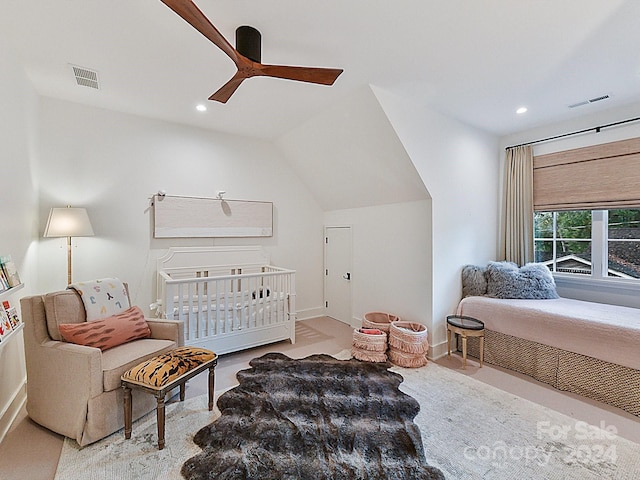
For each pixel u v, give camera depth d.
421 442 1.88
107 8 1.79
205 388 2.54
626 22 1.86
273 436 1.91
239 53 1.85
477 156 3.72
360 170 3.64
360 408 2.23
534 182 3.72
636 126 2.96
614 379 2.33
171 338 2.43
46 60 2.35
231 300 3.27
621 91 2.76
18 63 2.31
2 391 2.00
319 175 4.26
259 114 3.36
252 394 2.42
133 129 3.42
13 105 2.25
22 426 2.03
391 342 3.08
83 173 3.17
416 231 3.39
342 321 4.51
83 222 2.91
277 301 3.54
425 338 3.03
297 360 3.10
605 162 3.15
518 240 3.80
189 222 3.75
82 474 1.63
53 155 3.02
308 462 1.70
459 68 2.41
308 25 1.93
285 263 4.53
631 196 2.97
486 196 3.85
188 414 2.16
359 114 3.04
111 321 2.25
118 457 1.75
